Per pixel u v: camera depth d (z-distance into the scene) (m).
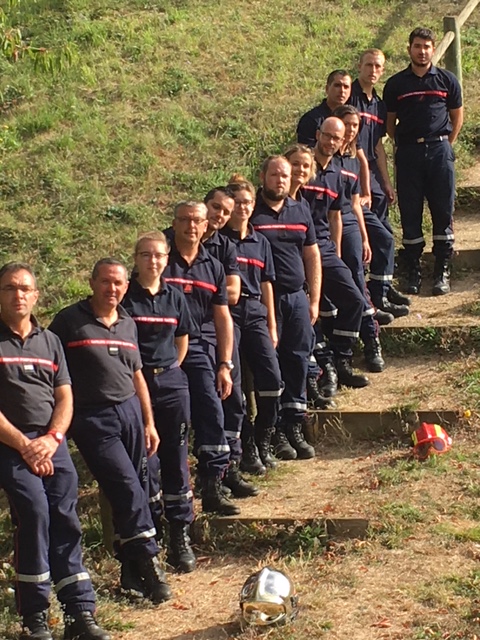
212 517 6.93
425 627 5.59
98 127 12.26
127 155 11.87
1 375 5.79
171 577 6.55
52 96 12.95
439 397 8.22
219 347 7.07
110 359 6.19
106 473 6.19
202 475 7.00
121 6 14.99
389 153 11.67
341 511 6.84
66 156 11.89
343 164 8.57
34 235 10.87
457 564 6.19
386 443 7.94
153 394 6.56
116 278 6.16
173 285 6.91
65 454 5.90
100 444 6.18
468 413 7.85
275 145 11.95
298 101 12.68
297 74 13.32
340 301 8.45
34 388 5.82
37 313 10.04
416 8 15.16
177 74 13.22
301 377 7.86
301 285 7.84
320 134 8.34
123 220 11.07
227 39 14.11
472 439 7.68
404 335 9.03
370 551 6.43
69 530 5.85
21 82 13.16
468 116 12.48
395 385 8.54
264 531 6.77
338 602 5.93
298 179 7.92
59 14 14.73
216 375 7.09
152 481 6.65
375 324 8.80
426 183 9.67
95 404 6.19
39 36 14.21
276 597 5.75
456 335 8.90
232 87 13.02
